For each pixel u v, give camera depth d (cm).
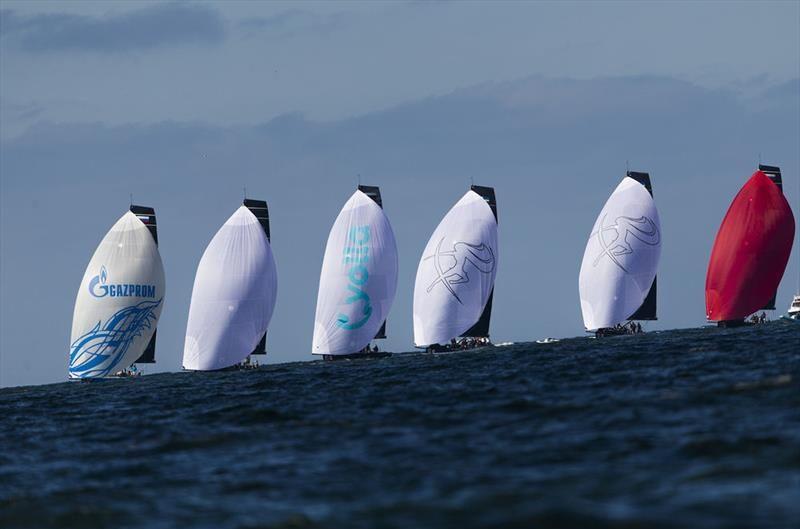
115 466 13000
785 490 9175
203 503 10581
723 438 11269
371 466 11450
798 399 13325
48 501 11300
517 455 11356
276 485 10969
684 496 9225
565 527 8588
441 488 10156
